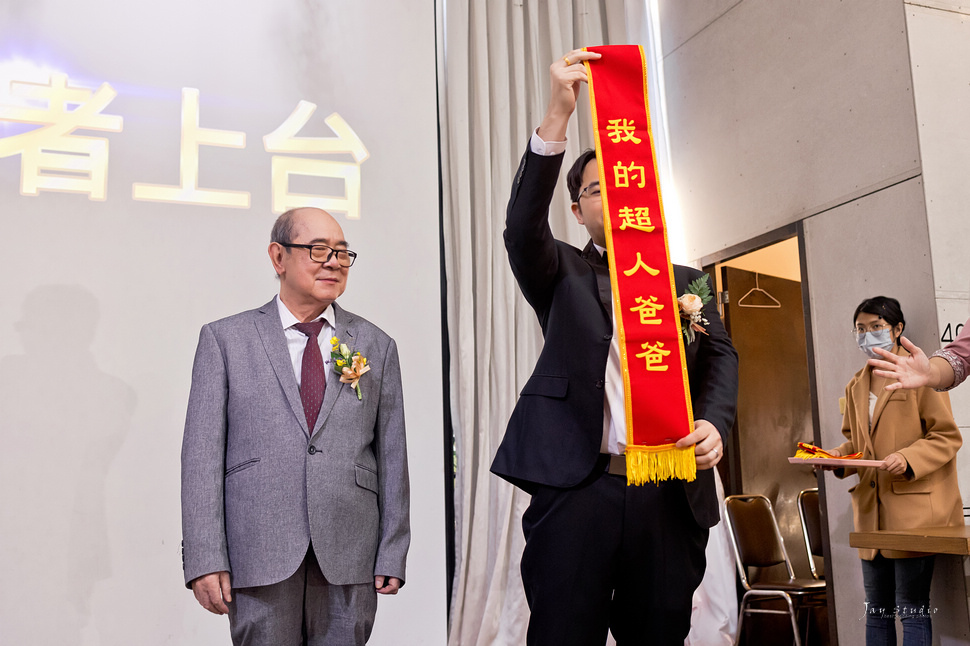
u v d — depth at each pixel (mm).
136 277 3055
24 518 2814
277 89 3359
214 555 1780
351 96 3479
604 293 1712
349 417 1993
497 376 3902
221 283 3168
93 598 2857
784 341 4664
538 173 1574
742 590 4051
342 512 1911
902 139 3254
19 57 3006
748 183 4074
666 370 1542
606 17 4559
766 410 4512
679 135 4598
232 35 3320
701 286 1747
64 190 3000
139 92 3150
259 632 1817
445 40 4121
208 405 1908
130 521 2939
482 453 3814
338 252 2102
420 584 3334
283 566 1817
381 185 3477
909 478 2842
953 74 3307
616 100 1622
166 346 3062
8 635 2748
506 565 3760
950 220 3184
